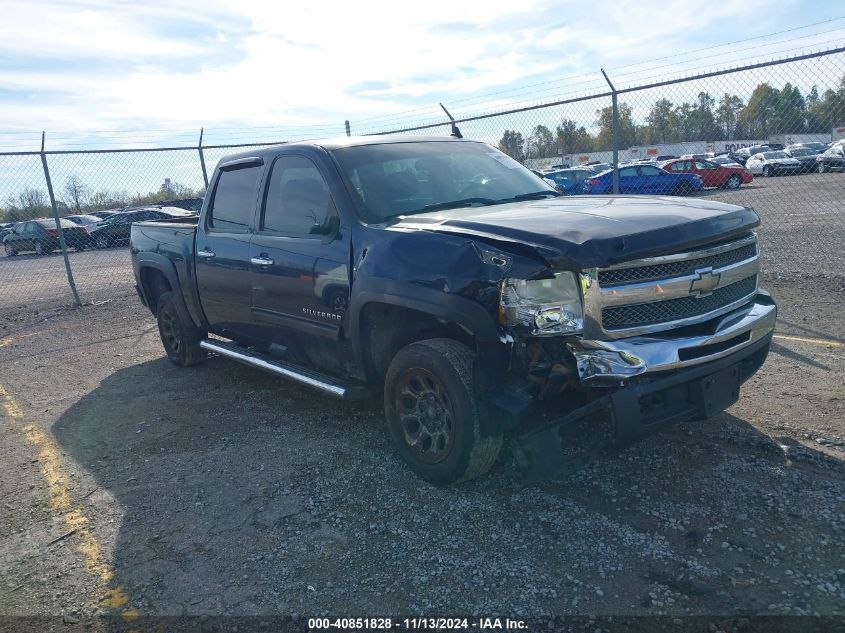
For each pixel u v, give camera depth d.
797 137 8.45
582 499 3.57
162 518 3.79
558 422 3.22
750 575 2.86
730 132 11.29
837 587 2.73
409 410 3.87
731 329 3.45
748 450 3.95
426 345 3.63
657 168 19.92
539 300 3.16
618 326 3.20
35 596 3.18
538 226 3.35
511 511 3.51
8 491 4.31
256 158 5.08
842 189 16.42
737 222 3.59
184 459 4.55
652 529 3.25
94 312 10.69
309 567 3.19
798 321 6.60
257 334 5.14
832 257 9.90
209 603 3.00
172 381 6.36
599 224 3.32
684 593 2.78
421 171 4.58
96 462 4.65
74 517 3.90
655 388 3.16
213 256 5.36
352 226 4.09
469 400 3.43
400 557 3.21
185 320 6.23
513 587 2.91
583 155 11.28
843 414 4.34
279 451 4.53
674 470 3.78
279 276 4.59
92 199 15.74
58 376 6.96
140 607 3.02
